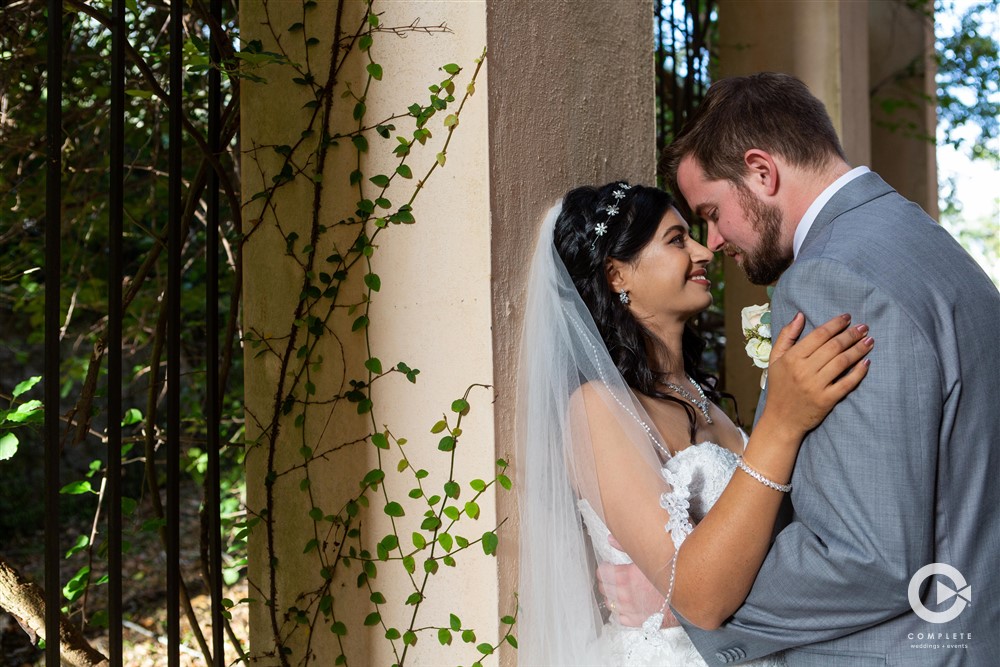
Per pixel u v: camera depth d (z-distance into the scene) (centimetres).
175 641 164
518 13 174
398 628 182
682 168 159
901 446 123
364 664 187
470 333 170
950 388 125
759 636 139
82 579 210
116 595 155
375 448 184
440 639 174
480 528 169
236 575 294
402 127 178
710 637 146
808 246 141
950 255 134
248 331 206
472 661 172
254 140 202
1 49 274
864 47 348
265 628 205
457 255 171
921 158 501
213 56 189
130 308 367
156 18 306
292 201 196
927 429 123
